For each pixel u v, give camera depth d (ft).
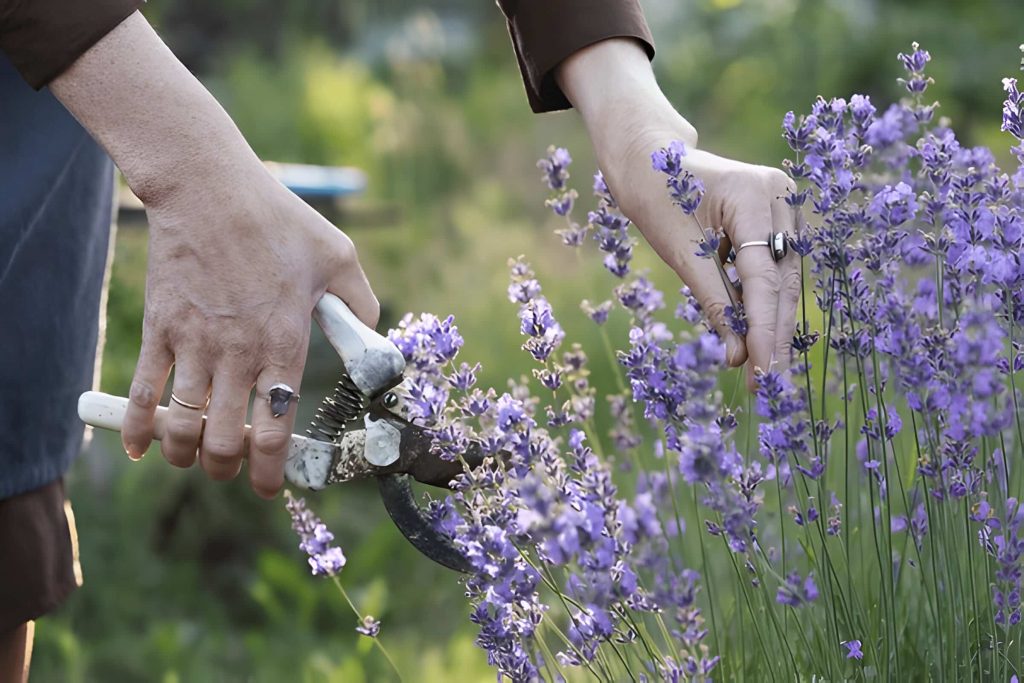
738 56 21.91
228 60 23.41
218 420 4.04
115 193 4.82
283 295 4.01
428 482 4.27
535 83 4.62
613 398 4.91
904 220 4.27
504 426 4.12
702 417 4.01
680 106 21.49
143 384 4.06
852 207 4.28
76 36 3.98
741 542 4.27
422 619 7.16
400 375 4.12
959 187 4.25
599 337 9.83
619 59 4.56
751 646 4.66
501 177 18.51
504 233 14.60
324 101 20.49
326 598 7.32
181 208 3.99
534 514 3.86
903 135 4.59
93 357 4.66
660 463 5.64
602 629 4.13
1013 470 4.46
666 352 4.30
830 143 4.28
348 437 4.21
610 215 4.71
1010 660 4.30
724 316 4.27
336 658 6.68
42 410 4.42
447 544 4.28
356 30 25.27
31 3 3.97
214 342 4.01
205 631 7.38
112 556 7.83
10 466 4.36
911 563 4.48
